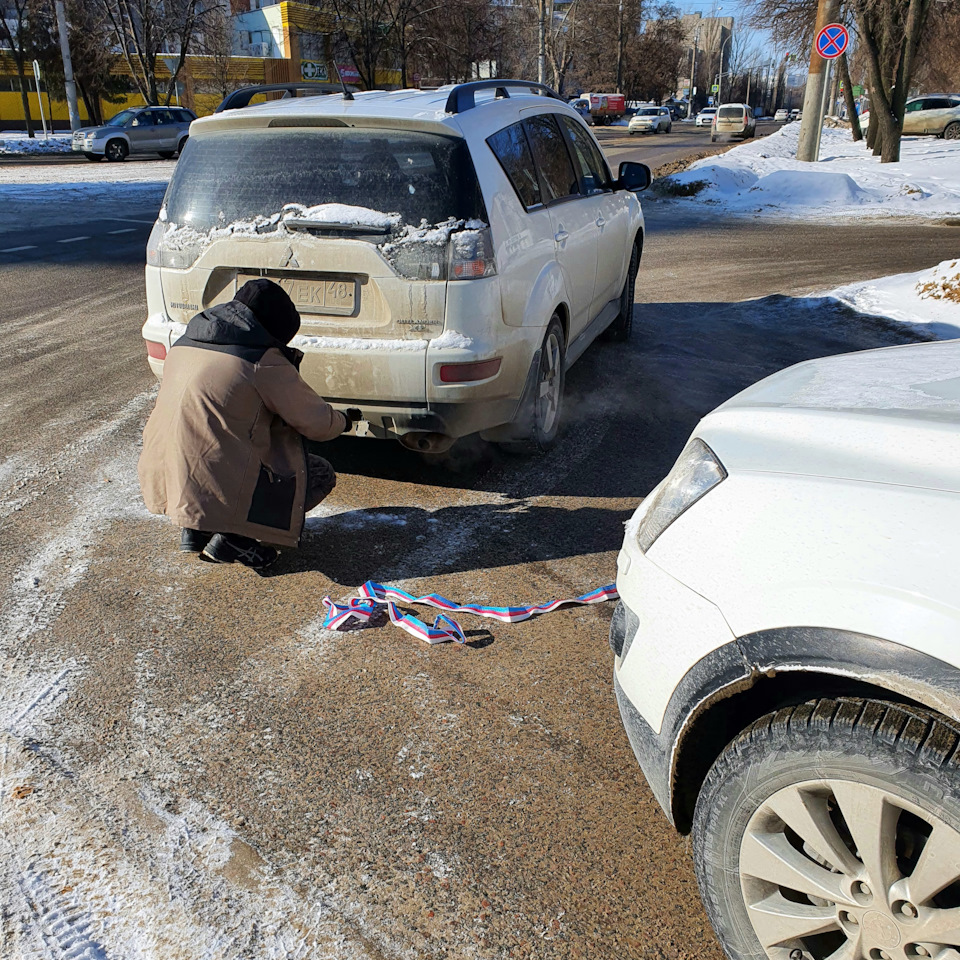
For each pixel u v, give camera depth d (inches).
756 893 67.0
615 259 243.9
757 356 270.2
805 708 63.1
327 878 85.4
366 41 1598.2
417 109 154.3
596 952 77.5
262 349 131.6
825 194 654.5
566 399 230.4
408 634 126.4
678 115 3440.0
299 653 122.2
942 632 56.1
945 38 1203.9
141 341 288.7
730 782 66.4
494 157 159.2
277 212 151.9
